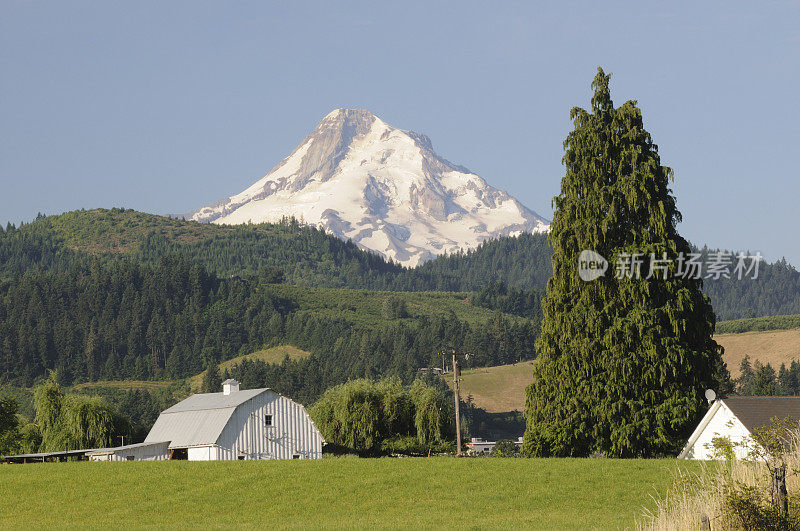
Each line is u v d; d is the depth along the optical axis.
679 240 104.88
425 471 88.00
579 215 106.44
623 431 97.12
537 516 68.69
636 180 103.94
